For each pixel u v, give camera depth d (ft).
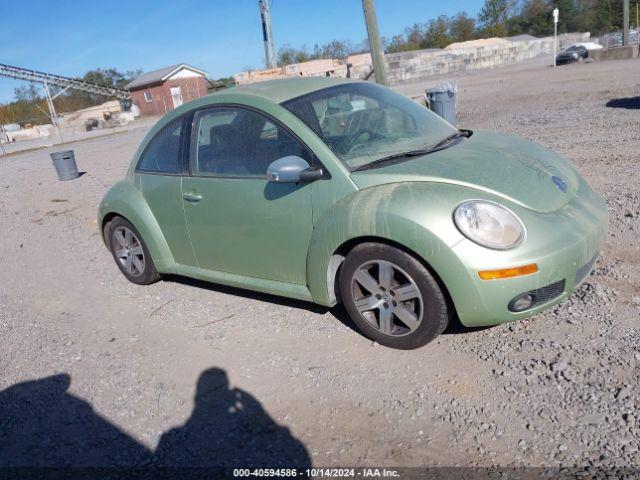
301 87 13.79
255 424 10.21
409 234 10.32
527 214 10.37
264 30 102.73
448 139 13.61
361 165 11.78
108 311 15.96
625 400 9.37
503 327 11.93
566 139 30.73
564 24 249.55
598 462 8.29
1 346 14.66
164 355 13.02
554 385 9.96
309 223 12.05
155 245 15.87
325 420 10.02
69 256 22.13
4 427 11.19
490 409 9.66
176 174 14.80
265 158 12.78
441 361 11.12
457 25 260.21
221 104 13.87
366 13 32.89
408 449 9.10
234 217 13.38
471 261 9.93
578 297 12.74
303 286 12.84
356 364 11.45
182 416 10.73
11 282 19.90
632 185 20.52
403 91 90.74
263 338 13.06
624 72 69.00
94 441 10.41
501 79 89.71
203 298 15.84
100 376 12.51
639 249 14.94
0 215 32.68
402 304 11.17
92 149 74.13
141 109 182.91
